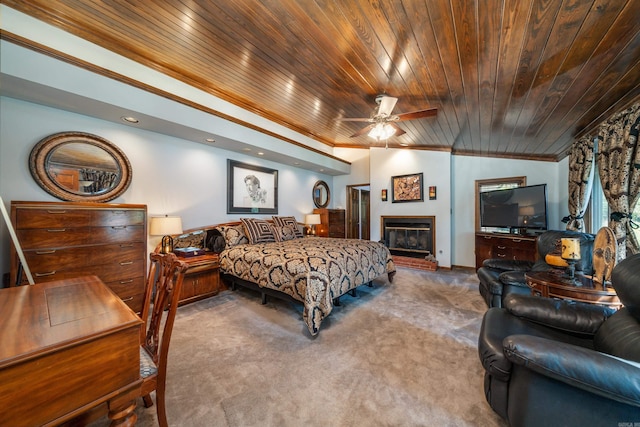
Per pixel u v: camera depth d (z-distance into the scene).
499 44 1.63
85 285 1.30
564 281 1.88
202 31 2.14
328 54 2.18
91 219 2.38
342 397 1.47
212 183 3.96
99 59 2.41
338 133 5.22
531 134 3.27
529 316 1.54
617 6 1.20
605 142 2.52
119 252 2.55
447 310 2.80
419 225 5.31
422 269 4.91
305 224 5.68
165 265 1.35
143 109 2.66
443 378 1.64
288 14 1.77
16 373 0.64
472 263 5.06
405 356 1.89
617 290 1.30
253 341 2.14
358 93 2.89
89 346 0.76
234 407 1.40
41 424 0.68
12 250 1.99
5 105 2.25
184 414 1.35
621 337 1.16
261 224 4.15
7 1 1.96
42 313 0.93
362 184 6.29
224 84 3.16
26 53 1.96
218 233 3.91
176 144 3.51
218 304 3.02
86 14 2.06
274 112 4.05
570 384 0.93
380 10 1.56
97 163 2.75
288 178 5.40
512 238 3.96
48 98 2.28
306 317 2.25
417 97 2.69
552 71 1.83
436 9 1.47
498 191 4.39
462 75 2.10
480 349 1.33
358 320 2.55
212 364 1.81
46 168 2.42
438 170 5.12
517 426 1.07
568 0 1.22
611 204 2.42
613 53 1.55
